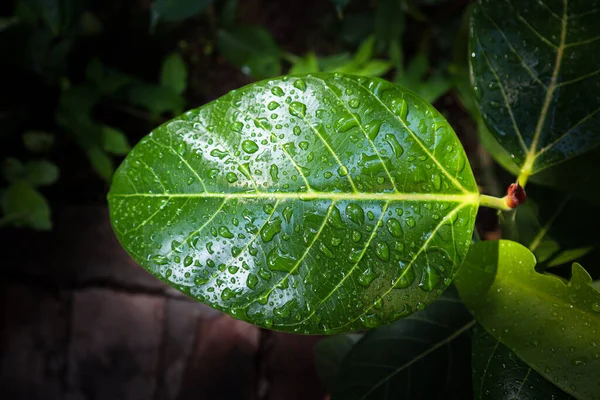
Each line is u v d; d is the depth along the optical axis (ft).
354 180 1.19
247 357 2.56
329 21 2.60
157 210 1.19
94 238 2.69
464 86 1.80
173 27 2.72
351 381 1.49
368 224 1.18
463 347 1.48
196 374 2.57
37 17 2.43
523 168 1.34
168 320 2.62
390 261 1.17
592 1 1.30
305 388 2.50
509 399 1.25
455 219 1.19
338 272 1.16
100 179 2.74
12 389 2.66
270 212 1.18
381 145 1.20
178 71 2.47
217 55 2.71
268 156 1.19
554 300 1.22
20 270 2.71
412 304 1.16
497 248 1.26
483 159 1.97
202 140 1.20
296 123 1.20
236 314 1.16
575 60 1.32
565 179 1.42
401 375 1.48
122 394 2.60
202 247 1.18
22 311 2.69
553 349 1.20
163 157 1.21
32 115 2.70
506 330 1.23
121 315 2.64
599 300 1.18
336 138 1.19
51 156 2.74
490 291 1.26
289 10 2.66
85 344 2.65
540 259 1.49
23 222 2.42
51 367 2.65
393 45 2.28
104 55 2.73
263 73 2.40
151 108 2.47
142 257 1.18
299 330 1.16
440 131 1.20
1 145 2.72
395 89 1.20
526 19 1.33
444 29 2.46
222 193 1.19
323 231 1.17
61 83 2.60
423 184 1.19
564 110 1.32
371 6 2.54
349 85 1.20
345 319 1.16
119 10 2.74
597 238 1.47
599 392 1.16
